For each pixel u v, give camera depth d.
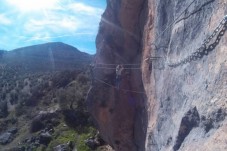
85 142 38.78
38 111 53.31
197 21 8.00
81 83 54.56
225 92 6.14
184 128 7.62
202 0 7.77
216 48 6.77
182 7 9.07
